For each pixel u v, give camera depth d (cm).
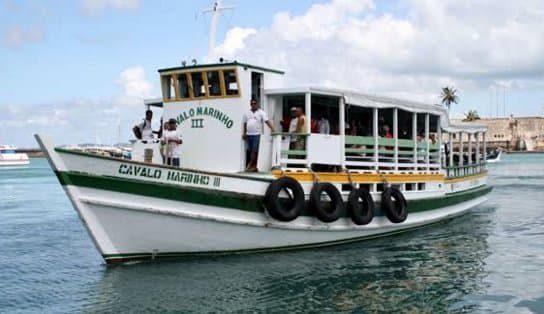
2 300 1341
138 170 1455
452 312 1245
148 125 1858
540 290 1416
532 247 1969
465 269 1627
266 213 1656
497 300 1332
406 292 1384
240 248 1650
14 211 3409
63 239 2252
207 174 1541
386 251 1852
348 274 1536
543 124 17125
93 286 1415
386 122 2394
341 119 1878
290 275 1500
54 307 1278
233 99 1750
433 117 2536
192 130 1806
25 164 13438
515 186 5003
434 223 2455
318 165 1891
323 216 1736
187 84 1809
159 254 1552
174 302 1272
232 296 1318
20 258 1841
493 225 2508
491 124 17025
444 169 2530
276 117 1862
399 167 2200
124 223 1467
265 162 1756
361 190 1877
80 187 1414
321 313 1221
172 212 1493
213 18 1791
